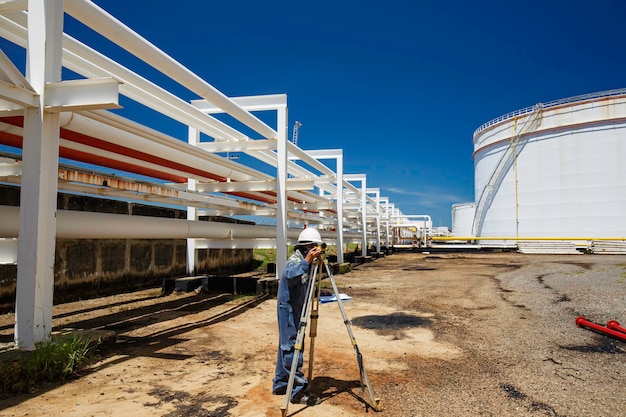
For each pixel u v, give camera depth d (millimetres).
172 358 4773
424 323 6691
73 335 4508
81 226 5895
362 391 3797
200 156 8188
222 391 3773
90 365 4422
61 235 5648
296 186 10539
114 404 3436
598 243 29953
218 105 7180
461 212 51875
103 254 9703
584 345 5391
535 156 35438
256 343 5473
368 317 7172
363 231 22422
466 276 14156
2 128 5512
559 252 30594
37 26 4270
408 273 15484
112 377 4086
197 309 7852
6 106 4320
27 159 4246
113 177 6707
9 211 5023
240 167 9727
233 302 8617
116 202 10219
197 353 4992
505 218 37781
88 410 3307
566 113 33469
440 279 13258
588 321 6320
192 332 6043
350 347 5293
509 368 4496
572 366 4562
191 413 3293
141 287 10938
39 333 4215
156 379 4066
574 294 9336
